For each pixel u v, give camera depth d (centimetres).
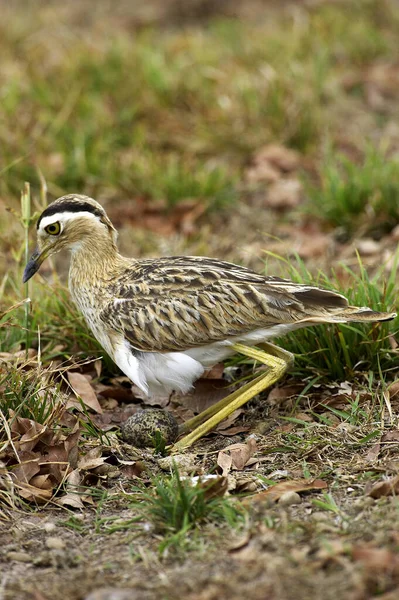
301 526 840
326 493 911
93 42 2131
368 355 1148
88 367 1219
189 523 863
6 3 2495
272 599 737
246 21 2344
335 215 1560
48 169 1678
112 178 1691
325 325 1147
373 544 796
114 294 1106
